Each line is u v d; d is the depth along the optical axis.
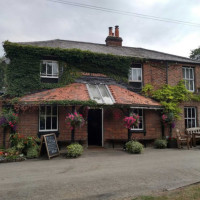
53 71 10.66
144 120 11.34
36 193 4.48
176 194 4.30
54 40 13.70
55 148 8.42
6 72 9.84
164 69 12.41
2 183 5.12
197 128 12.05
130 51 14.01
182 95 11.76
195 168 6.55
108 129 10.66
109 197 4.25
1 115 8.66
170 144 10.96
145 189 4.70
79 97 9.17
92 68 11.16
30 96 9.36
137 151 9.05
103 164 7.07
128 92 11.02
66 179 5.42
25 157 8.05
